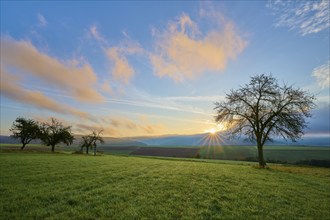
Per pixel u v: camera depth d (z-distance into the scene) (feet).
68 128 345.92
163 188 52.29
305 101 130.82
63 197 41.65
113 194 44.80
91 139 345.51
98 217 31.76
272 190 56.08
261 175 88.74
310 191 58.65
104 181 59.57
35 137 314.55
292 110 134.10
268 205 41.42
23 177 62.34
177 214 34.12
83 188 49.78
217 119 154.40
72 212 33.17
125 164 116.88
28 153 219.00
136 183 57.93
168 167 107.45
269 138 137.69
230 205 40.29
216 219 32.91
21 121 309.83
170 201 41.24
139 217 32.17
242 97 146.30
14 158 133.49
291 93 134.31
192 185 57.31
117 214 33.01
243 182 66.44
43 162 111.45
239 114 147.64
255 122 140.36
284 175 93.81
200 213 34.96
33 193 43.91
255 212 37.04
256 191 53.47
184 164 134.92
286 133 133.08
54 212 33.06
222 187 56.44
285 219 34.60
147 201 40.52
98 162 125.08
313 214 37.88
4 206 35.14
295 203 44.39
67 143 343.67
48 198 40.50
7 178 60.39
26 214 31.76
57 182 56.39
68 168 87.66
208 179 69.31
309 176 96.37
